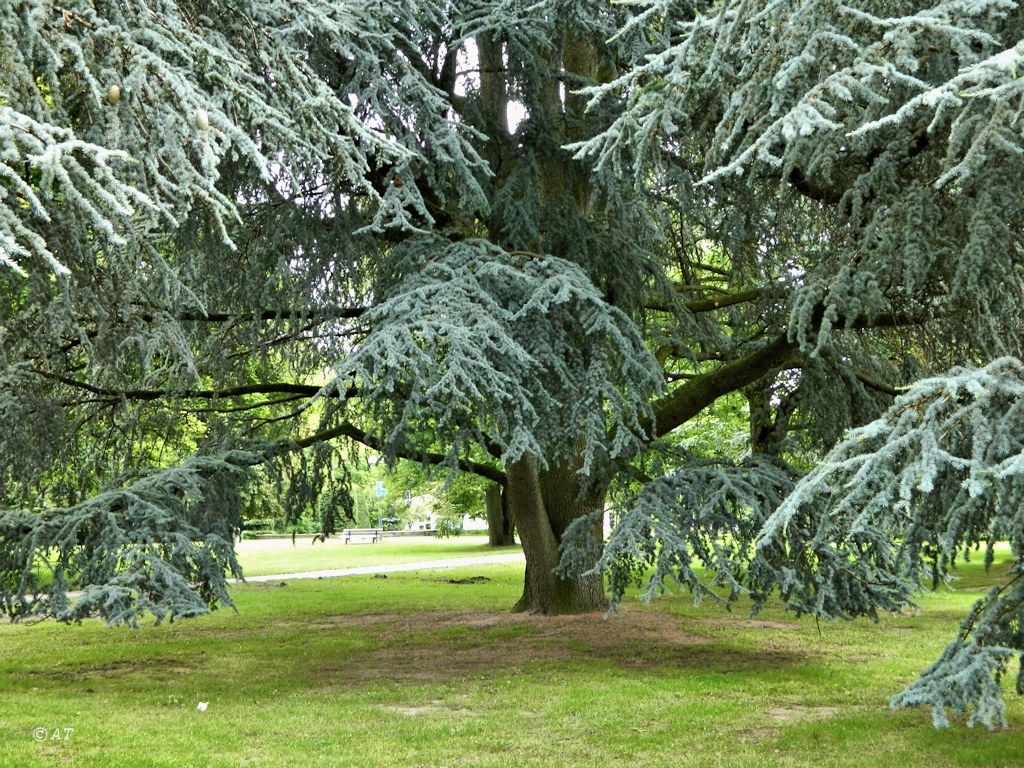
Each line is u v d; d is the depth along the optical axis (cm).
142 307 790
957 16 521
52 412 1037
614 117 1112
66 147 395
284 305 1198
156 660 1276
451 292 897
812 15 542
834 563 1004
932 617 1611
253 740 818
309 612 1780
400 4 960
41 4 462
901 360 1191
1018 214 689
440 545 4203
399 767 736
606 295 1188
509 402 938
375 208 1127
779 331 1220
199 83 587
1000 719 534
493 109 1307
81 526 932
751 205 1020
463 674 1134
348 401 1433
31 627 1617
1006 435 467
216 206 496
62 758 744
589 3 1056
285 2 673
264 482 1398
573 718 902
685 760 750
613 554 977
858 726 854
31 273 573
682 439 2131
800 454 1348
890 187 736
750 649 1286
